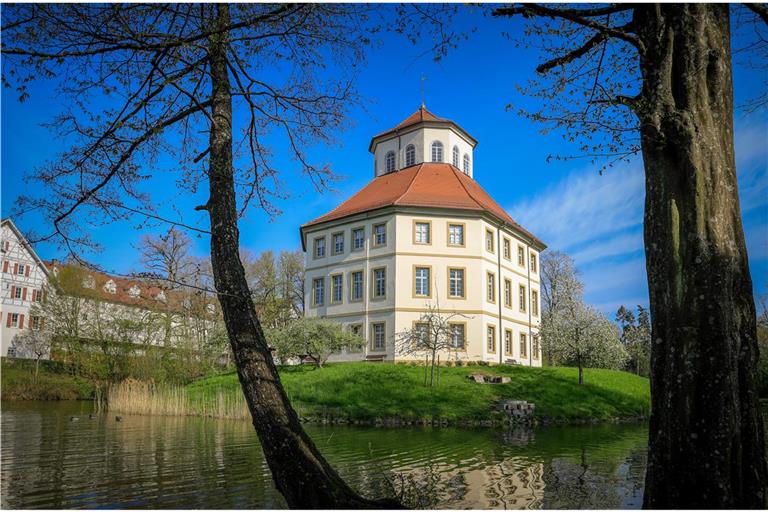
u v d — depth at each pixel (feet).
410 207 115.75
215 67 21.24
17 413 80.43
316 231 129.80
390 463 36.19
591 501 25.84
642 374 144.25
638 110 18.28
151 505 25.64
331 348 98.12
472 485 29.32
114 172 22.15
